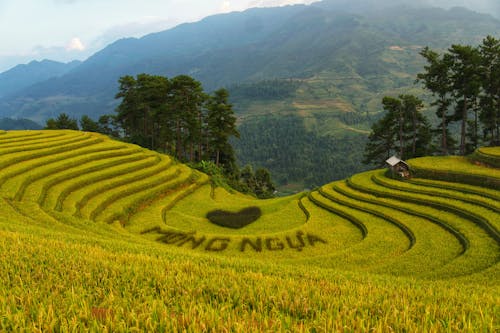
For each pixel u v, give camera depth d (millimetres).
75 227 23984
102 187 35906
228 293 8602
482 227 24500
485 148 40062
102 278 9609
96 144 50688
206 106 61031
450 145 59281
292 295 8797
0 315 6309
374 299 8875
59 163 38969
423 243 23234
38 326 5926
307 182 186875
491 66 45969
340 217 32062
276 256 24500
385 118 57531
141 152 50688
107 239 19344
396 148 59750
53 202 29391
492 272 17062
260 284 9695
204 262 14398
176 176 45594
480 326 6344
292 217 33844
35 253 11898
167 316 6414
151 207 36000
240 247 26141
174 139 70562
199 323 5984
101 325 5848
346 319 6648
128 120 78625
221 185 51812
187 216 34500
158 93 61625
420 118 57188
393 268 19719
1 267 9836
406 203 31656
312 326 6199
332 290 9867
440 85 46750
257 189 75188
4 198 27594
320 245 26094
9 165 36594
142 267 11062
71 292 7941
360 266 21047
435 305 8164
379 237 25578
